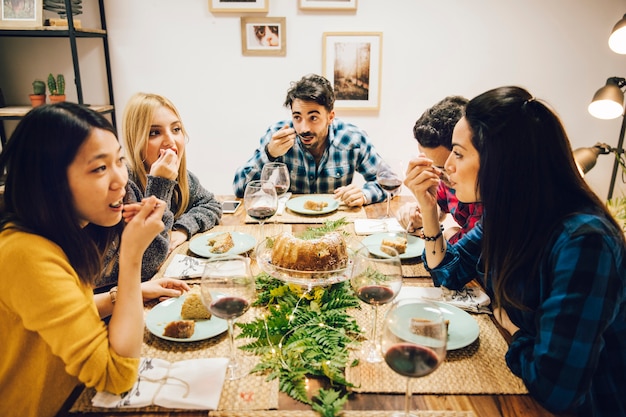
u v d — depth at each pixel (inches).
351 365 39.8
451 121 72.2
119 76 134.4
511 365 39.3
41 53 131.3
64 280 35.7
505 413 34.8
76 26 118.4
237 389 37.1
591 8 132.8
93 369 34.8
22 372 37.8
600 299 34.5
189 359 40.8
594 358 34.5
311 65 135.3
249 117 139.3
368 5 131.3
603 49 135.9
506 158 39.0
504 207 39.9
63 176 36.2
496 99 39.9
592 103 98.3
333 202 86.0
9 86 133.0
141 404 35.3
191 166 142.9
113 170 38.6
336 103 138.0
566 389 34.1
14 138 36.1
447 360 40.8
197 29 132.0
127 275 38.7
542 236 38.7
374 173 102.8
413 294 52.4
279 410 34.9
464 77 137.3
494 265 41.9
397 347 31.8
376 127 140.8
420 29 133.4
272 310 45.4
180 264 60.1
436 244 54.9
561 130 38.9
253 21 131.3
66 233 37.3
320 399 35.2
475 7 132.2
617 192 146.6
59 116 35.7
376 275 41.8
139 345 38.0
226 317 39.0
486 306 50.4
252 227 74.6
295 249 54.4
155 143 71.7
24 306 34.8
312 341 41.5
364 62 134.7
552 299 35.8
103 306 48.3
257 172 92.7
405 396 36.0
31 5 115.3
